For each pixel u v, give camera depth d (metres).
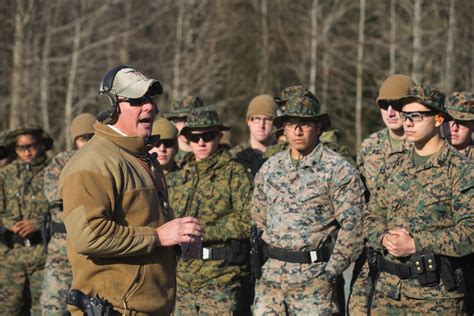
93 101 30.50
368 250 6.24
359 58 32.28
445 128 7.55
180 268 7.52
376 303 6.16
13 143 9.73
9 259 9.14
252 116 9.53
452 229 5.66
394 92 7.08
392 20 31.81
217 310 7.35
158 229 4.73
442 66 31.33
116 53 31.38
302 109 6.66
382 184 6.16
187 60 30.72
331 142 8.03
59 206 8.69
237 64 33.59
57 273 8.55
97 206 4.55
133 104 4.83
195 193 7.50
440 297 5.77
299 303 6.63
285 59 33.97
